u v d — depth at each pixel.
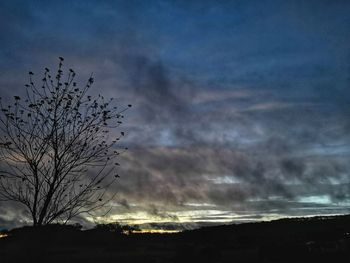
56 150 12.50
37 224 12.36
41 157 12.45
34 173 12.40
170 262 12.19
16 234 13.04
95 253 13.25
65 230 14.77
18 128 12.25
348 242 12.95
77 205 12.49
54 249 13.12
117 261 12.11
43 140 12.45
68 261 11.91
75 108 12.73
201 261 12.30
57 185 12.47
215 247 13.46
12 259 11.73
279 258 12.34
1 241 12.96
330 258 11.93
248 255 13.01
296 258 12.19
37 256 12.01
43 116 12.49
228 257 12.84
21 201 12.27
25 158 12.31
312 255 12.22
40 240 12.50
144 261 12.23
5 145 12.09
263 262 12.18
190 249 13.02
